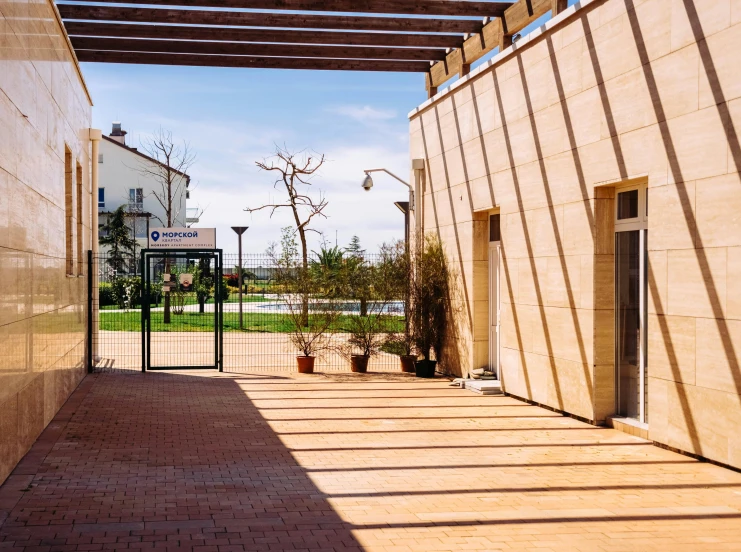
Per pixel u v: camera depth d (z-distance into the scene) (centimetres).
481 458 762
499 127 1178
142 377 1379
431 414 1014
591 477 687
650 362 820
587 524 545
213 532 516
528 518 558
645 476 689
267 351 1853
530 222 1088
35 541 493
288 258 1509
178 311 2450
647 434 850
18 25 695
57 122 970
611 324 933
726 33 698
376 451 791
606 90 891
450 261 1397
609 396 934
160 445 805
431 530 528
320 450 793
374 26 1212
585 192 943
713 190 717
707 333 728
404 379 1373
